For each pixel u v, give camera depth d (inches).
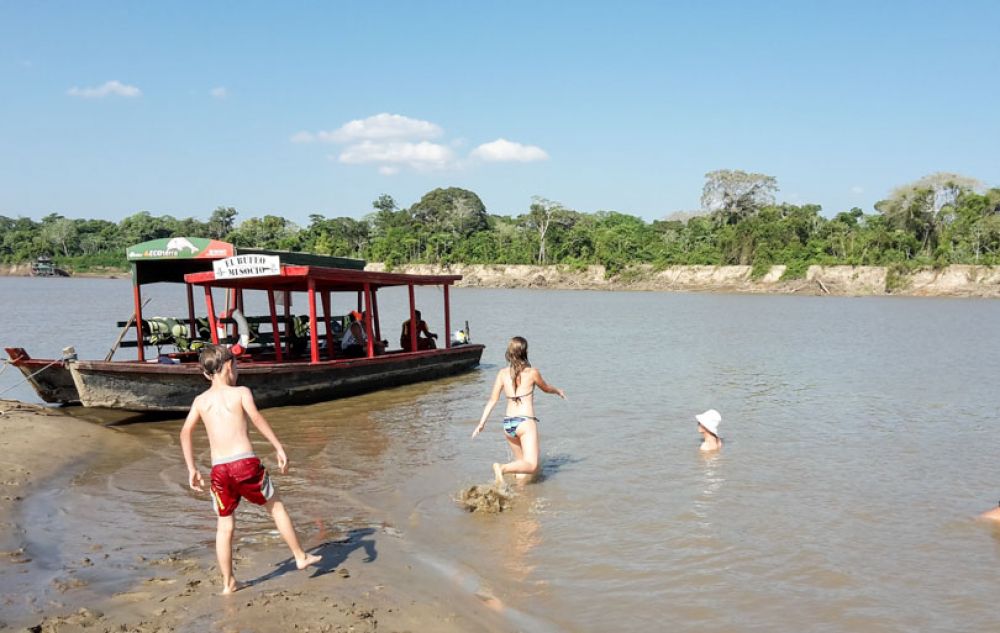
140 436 440.1
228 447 216.7
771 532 277.7
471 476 355.3
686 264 4069.9
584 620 207.0
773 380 687.1
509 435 348.8
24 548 251.3
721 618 209.3
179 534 270.5
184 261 619.5
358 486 336.8
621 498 318.7
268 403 532.4
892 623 207.0
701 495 323.6
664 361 842.2
